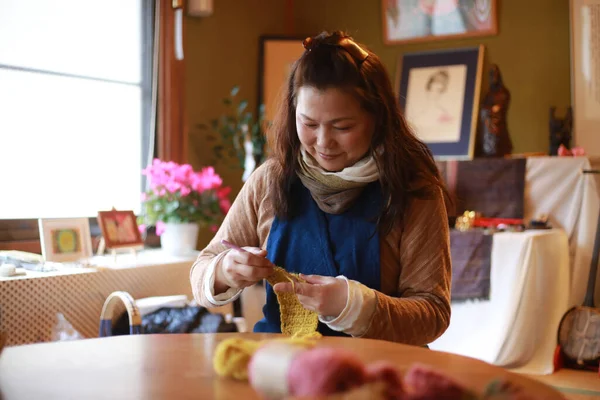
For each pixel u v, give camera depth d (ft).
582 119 13.83
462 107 14.79
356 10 16.29
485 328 11.88
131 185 12.48
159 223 11.14
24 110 10.80
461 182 13.43
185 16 13.56
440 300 4.48
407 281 4.59
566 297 11.87
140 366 3.28
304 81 4.31
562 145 13.30
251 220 5.12
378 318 4.06
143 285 9.63
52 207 11.20
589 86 13.80
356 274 4.65
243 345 2.99
